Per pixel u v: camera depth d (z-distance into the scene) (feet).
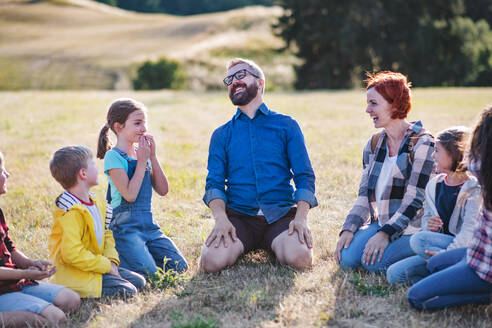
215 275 12.43
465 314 10.19
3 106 52.54
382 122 12.40
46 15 230.07
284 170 13.65
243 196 13.47
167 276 12.14
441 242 10.88
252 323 9.99
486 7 147.84
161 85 122.42
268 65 148.97
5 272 9.97
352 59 119.34
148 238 13.00
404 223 12.05
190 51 159.53
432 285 9.93
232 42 167.63
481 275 9.37
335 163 23.52
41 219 16.90
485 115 9.19
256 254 13.82
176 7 326.85
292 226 12.84
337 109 47.03
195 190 19.95
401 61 118.42
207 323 9.78
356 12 117.08
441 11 119.55
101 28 214.69
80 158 11.14
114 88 132.57
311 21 120.57
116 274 11.67
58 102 57.21
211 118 41.88
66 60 159.43
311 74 125.08
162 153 26.94
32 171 23.34
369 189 13.00
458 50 122.62
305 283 11.64
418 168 12.09
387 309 10.43
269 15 208.54
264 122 13.57
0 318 9.78
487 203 9.16
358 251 12.44
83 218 11.15
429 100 55.42
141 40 191.83
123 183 12.45
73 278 11.18
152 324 10.17
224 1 322.14
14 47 177.17
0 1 248.32
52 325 9.95
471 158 9.30
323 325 9.90
